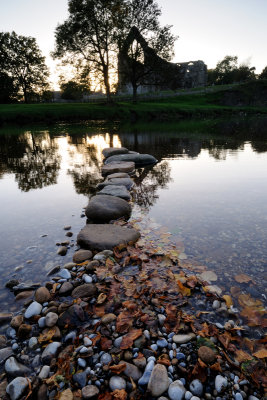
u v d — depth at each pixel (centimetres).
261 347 191
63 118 3325
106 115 3547
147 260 300
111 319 217
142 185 622
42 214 460
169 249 323
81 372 176
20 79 6053
